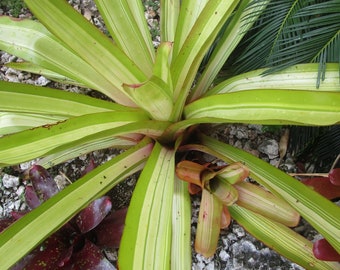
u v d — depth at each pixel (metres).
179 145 0.68
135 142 0.73
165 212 0.57
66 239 0.71
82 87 0.87
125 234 0.53
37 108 0.63
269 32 0.65
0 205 0.80
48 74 0.79
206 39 0.56
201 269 0.72
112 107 0.66
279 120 0.50
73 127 0.58
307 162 0.77
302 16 0.62
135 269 0.51
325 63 0.61
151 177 0.60
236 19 0.67
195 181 0.60
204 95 0.70
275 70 0.63
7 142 0.56
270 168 0.61
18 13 0.95
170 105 0.58
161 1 0.73
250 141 0.79
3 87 0.61
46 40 0.73
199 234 0.62
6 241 0.55
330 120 0.51
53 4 0.57
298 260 0.63
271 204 0.62
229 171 0.58
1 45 0.75
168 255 0.54
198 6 0.67
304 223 0.73
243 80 0.66
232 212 0.67
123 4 0.65
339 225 0.55
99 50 0.60
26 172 0.77
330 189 0.66
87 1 0.96
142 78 0.62
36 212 0.57
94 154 0.82
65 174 0.81
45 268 0.66
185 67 0.61
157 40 0.90
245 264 0.72
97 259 0.67
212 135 0.80
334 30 0.60
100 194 0.61
